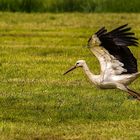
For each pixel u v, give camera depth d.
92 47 13.55
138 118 14.49
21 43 25.17
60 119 14.34
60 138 12.98
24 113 14.80
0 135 13.10
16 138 12.95
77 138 12.98
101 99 16.05
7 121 14.21
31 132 13.37
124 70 13.84
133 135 13.14
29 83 17.88
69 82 18.08
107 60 13.80
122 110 15.02
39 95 16.47
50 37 26.73
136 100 15.86
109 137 13.02
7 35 27.12
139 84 18.00
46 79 18.50
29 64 20.73
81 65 14.65
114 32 13.27
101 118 14.40
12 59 21.59
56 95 16.44
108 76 13.95
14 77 18.78
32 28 29.17
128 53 13.63
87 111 14.89
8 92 16.77
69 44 25.08
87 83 17.97
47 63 20.95
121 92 16.88
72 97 16.22
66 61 21.30
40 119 14.38
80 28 29.22
